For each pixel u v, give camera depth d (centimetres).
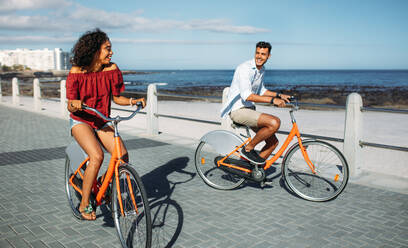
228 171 392
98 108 292
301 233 292
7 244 267
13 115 1055
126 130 796
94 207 293
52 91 2848
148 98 734
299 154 394
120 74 298
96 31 277
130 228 266
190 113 1402
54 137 707
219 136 399
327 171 432
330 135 883
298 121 1166
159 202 360
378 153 676
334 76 12112
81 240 276
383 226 307
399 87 4934
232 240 279
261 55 355
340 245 272
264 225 307
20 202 355
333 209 345
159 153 571
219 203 359
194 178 441
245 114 366
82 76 275
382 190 399
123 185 257
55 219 315
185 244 271
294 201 366
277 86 5450
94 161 273
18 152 574
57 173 459
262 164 372
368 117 1352
